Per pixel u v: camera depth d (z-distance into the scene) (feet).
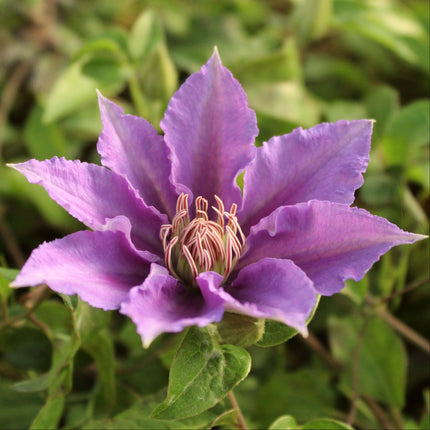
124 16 2.26
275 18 2.34
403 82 2.31
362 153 1.39
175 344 1.62
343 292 1.62
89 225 1.34
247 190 1.41
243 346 1.38
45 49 2.09
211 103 1.42
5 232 1.86
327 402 1.73
